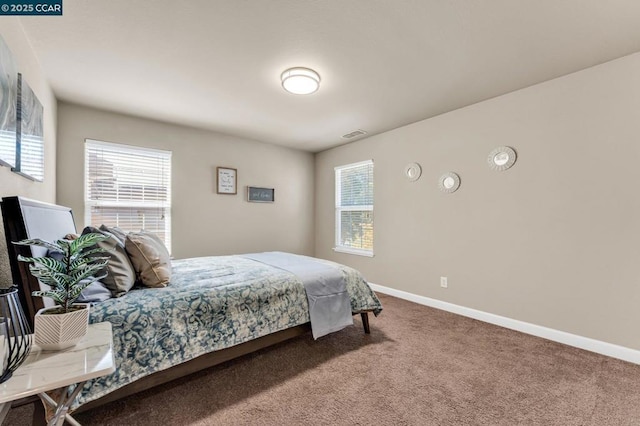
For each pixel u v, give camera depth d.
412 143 3.57
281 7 1.59
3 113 1.36
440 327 2.70
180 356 1.56
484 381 1.80
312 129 3.80
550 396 1.65
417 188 3.51
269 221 4.52
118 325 1.41
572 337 2.31
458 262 3.10
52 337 0.99
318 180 5.08
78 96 2.73
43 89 2.23
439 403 1.58
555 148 2.41
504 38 1.88
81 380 0.87
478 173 2.93
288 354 2.16
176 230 3.58
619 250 2.11
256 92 2.67
